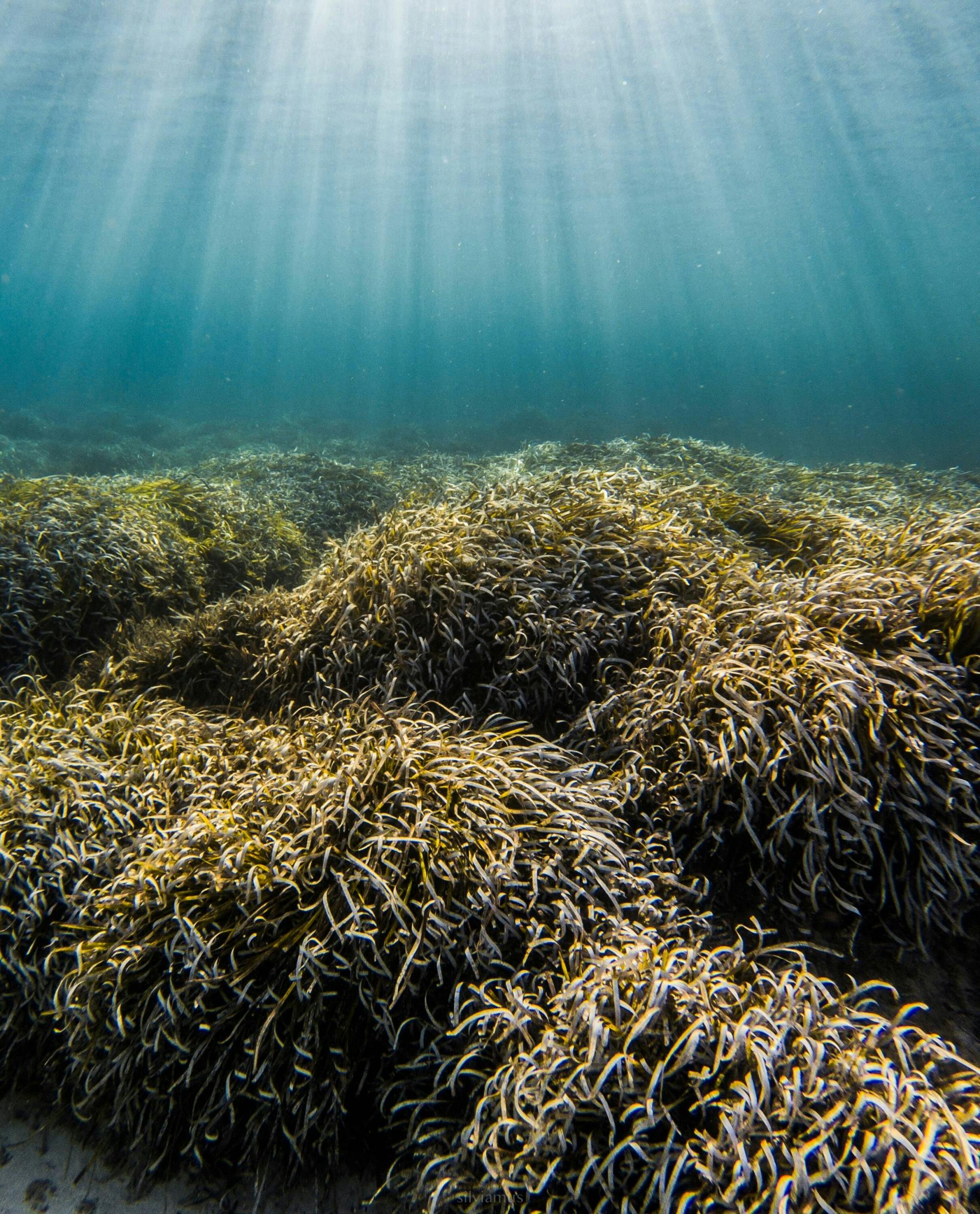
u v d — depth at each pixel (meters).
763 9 20.02
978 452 24.27
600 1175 1.72
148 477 11.04
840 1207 1.65
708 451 10.98
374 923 2.28
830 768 2.48
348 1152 2.29
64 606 4.66
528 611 3.46
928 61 23.36
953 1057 1.88
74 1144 2.44
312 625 3.78
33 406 34.81
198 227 64.94
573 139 31.97
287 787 2.78
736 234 66.88
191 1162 2.35
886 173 40.50
